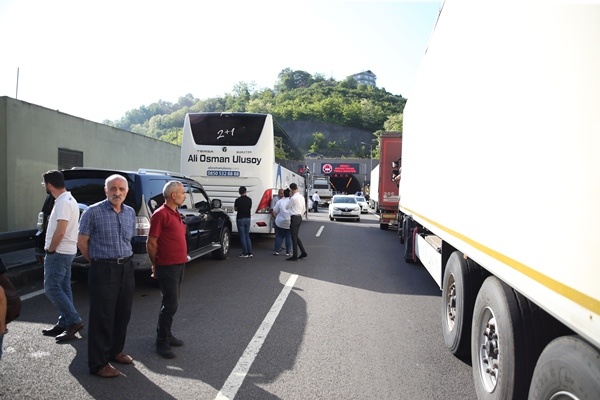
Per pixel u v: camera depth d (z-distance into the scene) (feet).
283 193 41.86
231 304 23.30
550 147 8.09
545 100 8.38
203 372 14.73
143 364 15.29
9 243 27.91
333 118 495.82
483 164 12.34
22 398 12.62
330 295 25.72
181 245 16.39
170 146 76.79
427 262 24.17
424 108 24.73
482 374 12.89
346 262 37.45
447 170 17.52
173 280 16.19
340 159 278.87
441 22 19.35
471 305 15.39
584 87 6.98
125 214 14.90
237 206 39.01
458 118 15.64
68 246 17.13
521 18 9.73
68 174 24.89
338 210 88.22
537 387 9.04
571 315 7.20
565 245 7.41
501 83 11.00
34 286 26.08
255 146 44.04
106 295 14.25
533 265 8.70
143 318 20.45
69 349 16.35
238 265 34.91
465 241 14.34
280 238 40.63
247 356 16.17
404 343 17.99
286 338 18.22
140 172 25.71
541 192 8.41
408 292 26.94
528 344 10.74
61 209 16.70
